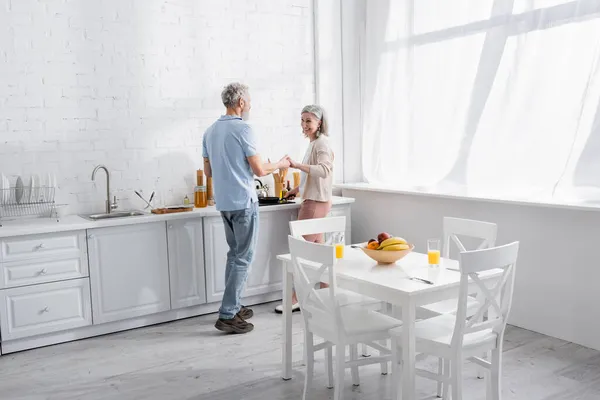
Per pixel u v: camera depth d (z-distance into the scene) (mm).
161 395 2932
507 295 2457
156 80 4363
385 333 2660
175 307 4051
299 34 5039
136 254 3869
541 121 3686
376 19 5062
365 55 5262
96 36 4109
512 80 3842
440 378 2451
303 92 5098
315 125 3992
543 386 2941
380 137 5098
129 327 3941
